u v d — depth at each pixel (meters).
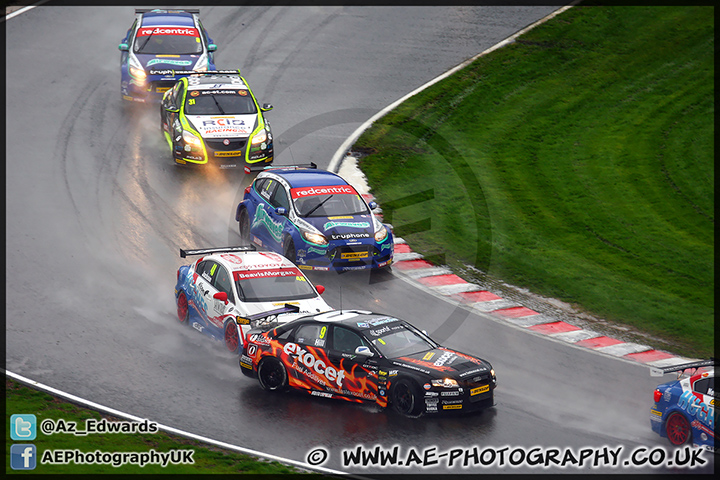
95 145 52.00
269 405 28.89
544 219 50.75
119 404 28.38
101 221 43.47
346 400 29.27
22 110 55.78
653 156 59.94
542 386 31.47
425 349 29.62
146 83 55.09
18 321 34.22
